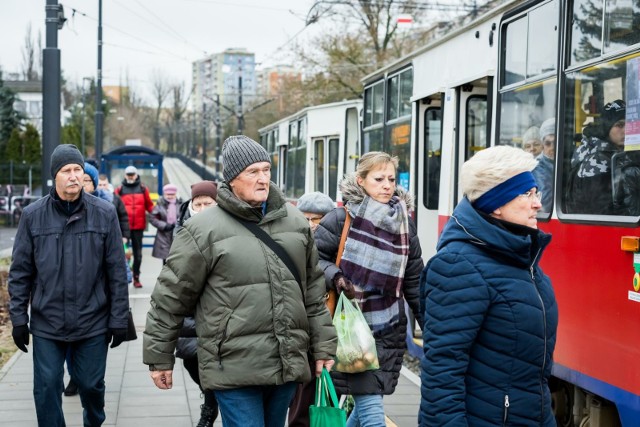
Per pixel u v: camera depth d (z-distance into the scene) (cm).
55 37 1448
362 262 507
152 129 10450
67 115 7831
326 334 433
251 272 399
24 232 530
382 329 511
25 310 530
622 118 500
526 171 329
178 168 8006
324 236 524
